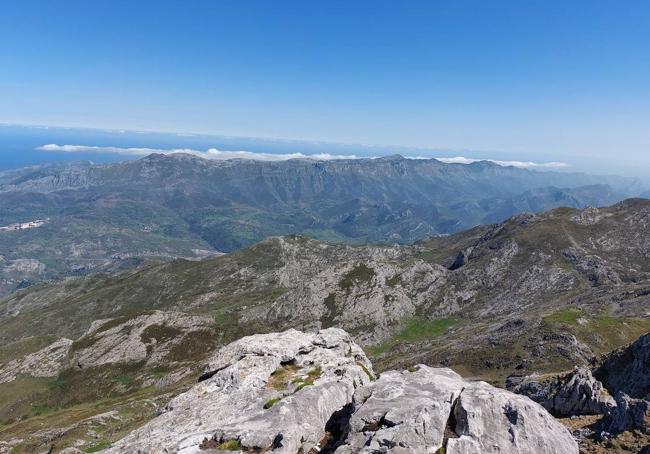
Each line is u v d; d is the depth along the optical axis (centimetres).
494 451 2697
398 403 3094
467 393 3111
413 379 3534
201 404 4531
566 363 11244
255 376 4897
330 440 3494
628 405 3400
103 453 4078
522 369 11450
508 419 2883
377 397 3256
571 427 3759
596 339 12400
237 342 5866
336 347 6134
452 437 2812
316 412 3753
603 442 3162
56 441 10106
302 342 5862
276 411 3731
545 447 2772
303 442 3375
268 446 3281
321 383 4428
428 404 2958
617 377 5562
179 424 4175
